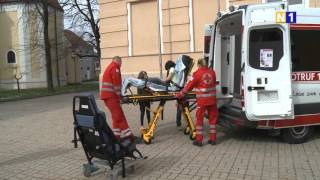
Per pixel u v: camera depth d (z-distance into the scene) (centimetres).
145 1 1991
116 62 914
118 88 906
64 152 955
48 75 3741
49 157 912
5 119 1622
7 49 4847
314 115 959
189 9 1866
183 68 1034
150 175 740
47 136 1166
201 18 1845
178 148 941
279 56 908
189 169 768
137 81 1000
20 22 4741
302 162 793
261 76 910
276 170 744
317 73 966
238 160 819
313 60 962
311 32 959
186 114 1034
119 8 2067
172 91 1019
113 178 713
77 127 738
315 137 1025
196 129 960
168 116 1427
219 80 1088
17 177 768
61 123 1419
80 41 4703
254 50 915
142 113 1077
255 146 938
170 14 1916
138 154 842
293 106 918
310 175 711
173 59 1920
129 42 2045
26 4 3775
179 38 1898
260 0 1667
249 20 910
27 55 4803
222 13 1059
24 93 3481
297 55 949
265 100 914
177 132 1131
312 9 964
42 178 755
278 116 912
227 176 718
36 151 979
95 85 4994
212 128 963
